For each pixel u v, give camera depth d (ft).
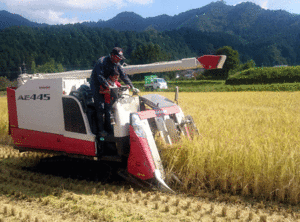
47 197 12.66
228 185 13.10
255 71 147.43
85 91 14.96
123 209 11.12
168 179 13.33
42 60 557.33
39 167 17.35
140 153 12.75
